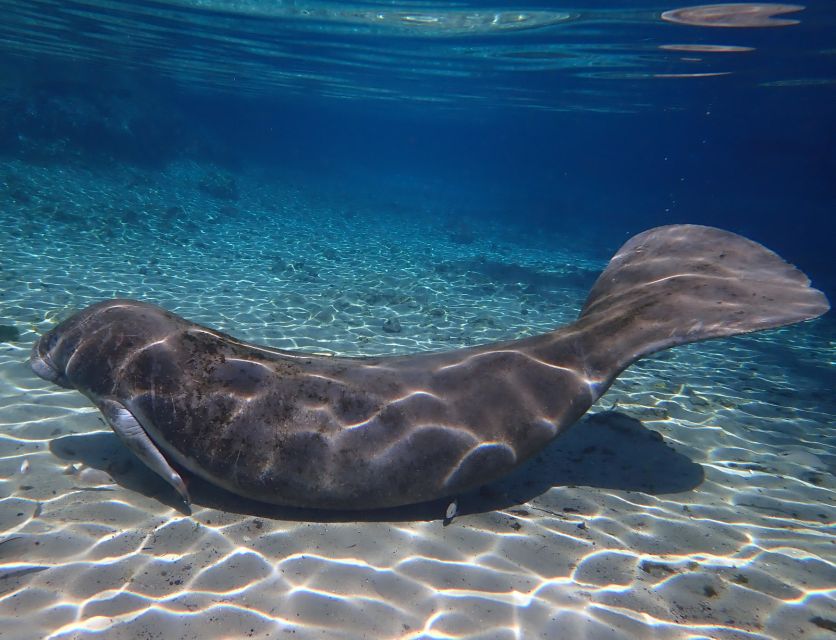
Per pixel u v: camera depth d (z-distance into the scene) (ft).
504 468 6.07
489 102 52.08
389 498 5.84
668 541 6.08
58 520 5.66
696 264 7.13
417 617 4.81
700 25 21.86
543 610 4.97
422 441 5.88
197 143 46.78
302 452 5.75
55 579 4.92
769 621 5.02
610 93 40.01
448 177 104.01
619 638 4.73
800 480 7.79
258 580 5.08
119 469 6.63
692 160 139.85
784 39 23.02
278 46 33.24
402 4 22.79
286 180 53.52
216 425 5.85
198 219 29.53
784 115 47.34
